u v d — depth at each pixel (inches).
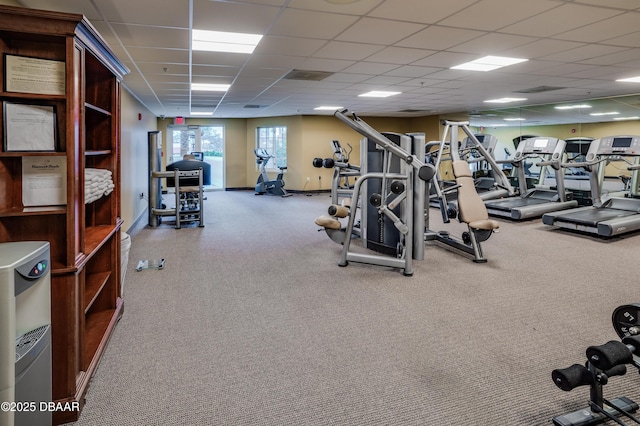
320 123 453.1
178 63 195.9
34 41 74.0
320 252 194.5
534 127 377.4
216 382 83.7
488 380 84.2
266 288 142.7
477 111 419.5
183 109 387.9
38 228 77.4
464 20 137.3
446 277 155.6
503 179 216.8
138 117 298.7
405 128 487.2
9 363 48.3
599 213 247.3
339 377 85.6
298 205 361.7
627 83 258.1
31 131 72.6
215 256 187.2
